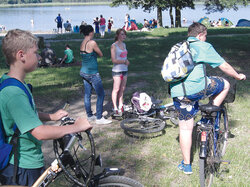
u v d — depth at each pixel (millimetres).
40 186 2236
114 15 110688
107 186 2426
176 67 3715
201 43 3783
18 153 2232
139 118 5691
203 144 3566
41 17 96750
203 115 3838
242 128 5660
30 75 10914
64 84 9555
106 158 4633
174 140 5242
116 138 5383
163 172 4215
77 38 24984
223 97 4074
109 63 13203
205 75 3824
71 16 102688
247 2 26484
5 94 2059
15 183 2236
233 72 3805
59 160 2232
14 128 2164
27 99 2100
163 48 17250
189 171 4090
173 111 5898
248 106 6883
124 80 6301
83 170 2467
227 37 21594
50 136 2055
